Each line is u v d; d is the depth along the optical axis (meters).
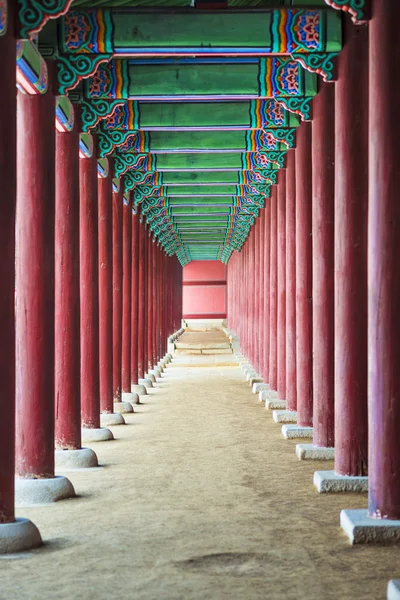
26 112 10.69
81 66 10.98
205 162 20.44
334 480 10.95
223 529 8.98
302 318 16.06
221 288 69.75
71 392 13.23
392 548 8.19
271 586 6.97
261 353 28.38
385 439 8.61
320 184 13.01
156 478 12.14
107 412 18.48
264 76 13.29
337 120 11.08
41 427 10.80
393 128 8.62
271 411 20.64
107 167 17.81
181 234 42.97
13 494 8.52
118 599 6.67
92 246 15.66
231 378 31.03
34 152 10.70
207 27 10.92
